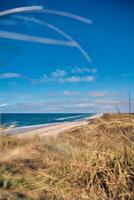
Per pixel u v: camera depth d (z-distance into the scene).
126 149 3.06
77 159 3.32
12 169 2.83
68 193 2.78
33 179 2.82
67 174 3.02
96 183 2.84
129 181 2.73
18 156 1.75
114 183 2.74
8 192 2.04
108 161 2.99
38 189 2.66
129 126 3.40
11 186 2.22
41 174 3.00
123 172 2.83
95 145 3.48
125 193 2.60
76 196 2.76
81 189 2.84
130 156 2.96
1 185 2.11
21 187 2.39
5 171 2.41
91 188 2.78
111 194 2.75
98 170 2.93
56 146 3.99
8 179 2.18
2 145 3.83
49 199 2.70
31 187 2.70
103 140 3.50
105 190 2.82
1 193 2.01
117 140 3.39
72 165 3.10
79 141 3.73
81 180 2.91
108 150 3.16
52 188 2.79
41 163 3.45
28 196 2.23
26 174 2.95
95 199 2.70
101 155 3.07
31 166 3.32
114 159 2.98
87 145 3.57
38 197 2.40
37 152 3.51
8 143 3.96
